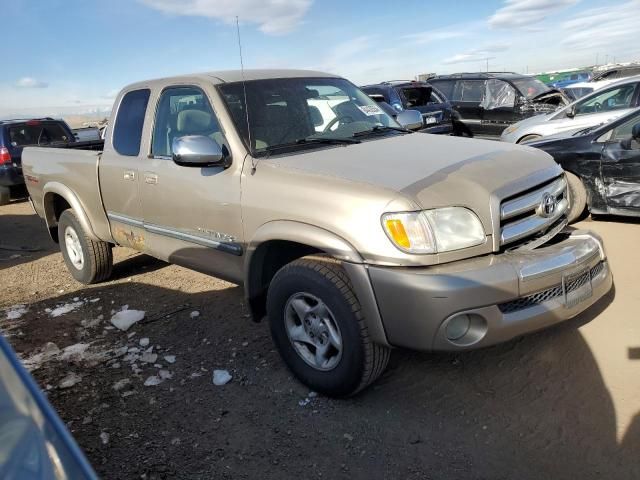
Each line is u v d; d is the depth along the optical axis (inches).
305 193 121.3
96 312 191.6
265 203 128.6
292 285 124.9
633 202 222.7
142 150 170.1
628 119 226.4
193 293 200.4
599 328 144.0
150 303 194.5
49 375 147.3
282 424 118.6
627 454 99.7
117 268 238.8
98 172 188.2
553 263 114.8
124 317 178.7
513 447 105.0
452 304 105.1
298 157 135.3
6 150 431.5
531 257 114.3
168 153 161.8
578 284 121.7
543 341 140.7
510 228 118.1
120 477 105.8
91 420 125.3
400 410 119.9
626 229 226.1
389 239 108.5
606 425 107.7
